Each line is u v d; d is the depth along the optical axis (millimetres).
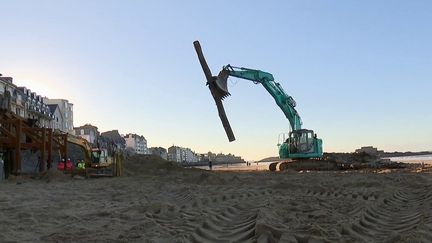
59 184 20344
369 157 39562
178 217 8211
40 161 28203
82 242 6137
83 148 34094
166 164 41438
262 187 15664
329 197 11875
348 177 19766
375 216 8695
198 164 157750
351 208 9445
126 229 7020
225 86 24844
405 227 7414
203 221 7641
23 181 22484
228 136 24078
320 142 32562
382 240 6289
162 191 15117
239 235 6715
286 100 32438
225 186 16469
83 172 27484
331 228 6898
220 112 24422
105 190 16234
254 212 8594
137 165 40000
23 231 7090
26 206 10648
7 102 26750
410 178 18094
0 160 23234
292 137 32281
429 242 5707
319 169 31562
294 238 6059
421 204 10336
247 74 31484
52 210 9695
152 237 6352
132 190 15891
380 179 18062
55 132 31797
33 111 77375
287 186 15328
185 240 6137
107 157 35875
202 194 13070
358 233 6879
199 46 24875
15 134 26594
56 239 6367
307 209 9273
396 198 11781
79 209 9859
